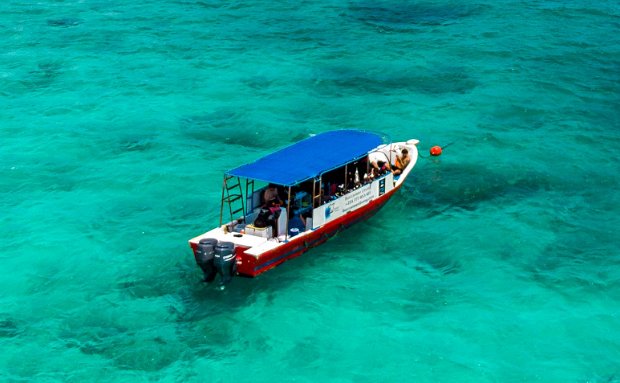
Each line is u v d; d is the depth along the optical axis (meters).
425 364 20.92
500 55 47.16
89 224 28.62
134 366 21.02
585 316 22.83
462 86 42.59
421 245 27.00
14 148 35.09
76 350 21.67
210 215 29.34
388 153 31.70
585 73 44.16
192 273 25.41
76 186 31.69
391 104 40.38
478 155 34.41
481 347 21.56
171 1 59.59
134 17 55.41
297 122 38.28
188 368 20.92
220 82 43.50
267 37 51.31
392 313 23.12
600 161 33.66
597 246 26.75
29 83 43.06
